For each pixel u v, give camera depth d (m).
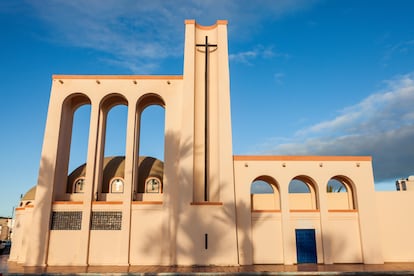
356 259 20.95
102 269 18.12
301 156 21.94
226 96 22.45
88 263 19.95
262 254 20.62
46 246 20.06
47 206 20.62
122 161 25.78
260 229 20.98
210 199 21.59
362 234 21.08
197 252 19.59
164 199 20.64
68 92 22.41
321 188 21.59
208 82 23.55
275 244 20.81
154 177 24.41
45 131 21.72
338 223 21.39
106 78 22.58
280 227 21.09
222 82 22.73
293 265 19.86
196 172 21.89
